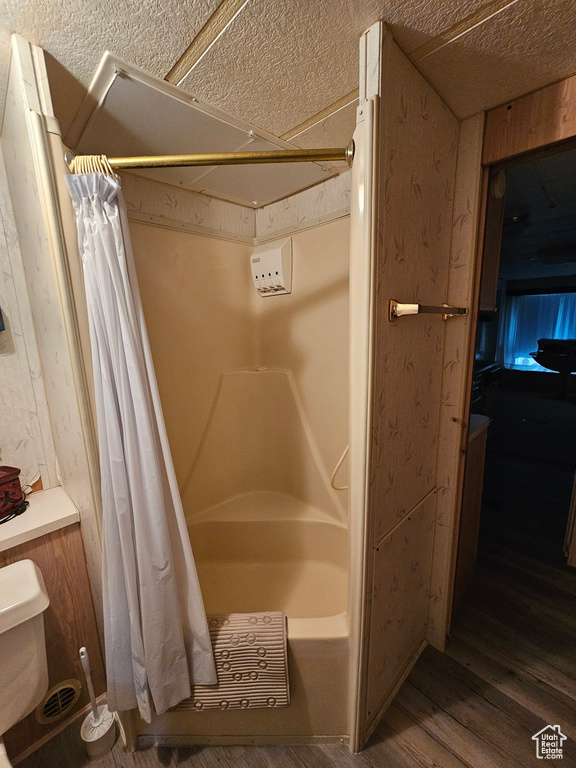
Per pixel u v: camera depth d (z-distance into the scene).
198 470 1.97
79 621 1.32
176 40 0.86
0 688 0.97
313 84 1.04
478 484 1.76
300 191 1.84
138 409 0.98
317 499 1.99
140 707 1.10
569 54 0.93
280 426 2.10
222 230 1.96
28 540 1.16
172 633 1.08
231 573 1.87
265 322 2.15
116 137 1.29
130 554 1.02
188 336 1.87
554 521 2.44
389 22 0.83
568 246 3.22
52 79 0.97
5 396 1.31
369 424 0.99
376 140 0.86
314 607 1.64
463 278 1.33
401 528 1.25
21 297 1.31
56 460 1.44
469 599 1.80
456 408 1.41
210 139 1.34
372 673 1.19
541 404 4.71
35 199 0.95
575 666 1.46
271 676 1.12
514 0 0.76
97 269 0.91
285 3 0.76
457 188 1.30
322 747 1.21
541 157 1.20
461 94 1.12
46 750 1.23
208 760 1.18
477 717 1.28
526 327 5.03
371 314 0.94
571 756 1.16
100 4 0.74
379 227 0.92
